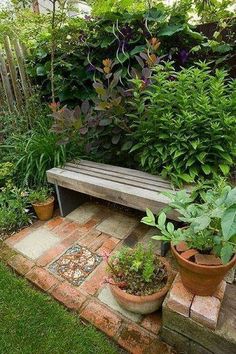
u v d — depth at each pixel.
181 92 1.74
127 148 2.00
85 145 2.28
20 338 1.25
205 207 1.11
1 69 2.49
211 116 1.65
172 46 2.37
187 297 1.12
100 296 1.45
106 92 1.94
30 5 2.82
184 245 1.11
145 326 1.28
